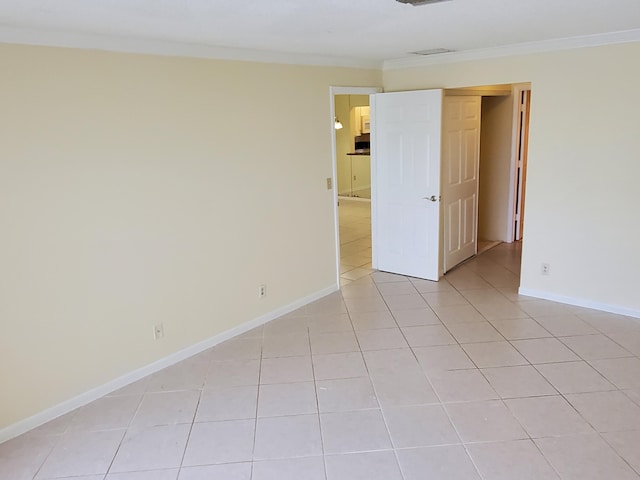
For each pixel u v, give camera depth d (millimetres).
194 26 2729
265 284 4211
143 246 3307
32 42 2637
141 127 3178
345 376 3318
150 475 2459
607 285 4152
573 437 2613
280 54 3951
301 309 4527
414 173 4988
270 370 3447
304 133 4324
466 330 3941
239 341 3922
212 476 2434
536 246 4480
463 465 2438
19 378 2820
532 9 2670
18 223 2709
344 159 11102
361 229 7762
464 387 3121
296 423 2830
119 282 3213
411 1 2328
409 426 2758
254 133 3895
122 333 3275
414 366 3408
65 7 2195
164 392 3221
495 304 4445
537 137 4262
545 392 3029
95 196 3014
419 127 4832
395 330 3998
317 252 4676
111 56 2971
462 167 5316
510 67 4277
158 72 3217
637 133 3777
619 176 3920
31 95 2670
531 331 3875
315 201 4559
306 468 2463
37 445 2725
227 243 3842
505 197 6348
